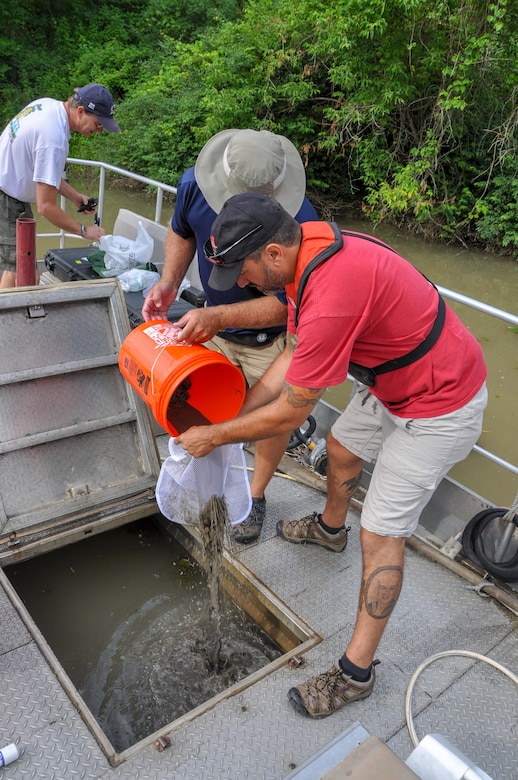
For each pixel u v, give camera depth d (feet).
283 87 38.91
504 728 6.83
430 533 9.84
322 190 43.68
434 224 39.01
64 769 6.06
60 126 11.71
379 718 6.83
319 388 5.74
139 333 7.53
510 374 22.39
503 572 8.59
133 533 10.15
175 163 43.04
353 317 5.48
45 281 14.99
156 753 6.29
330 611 8.15
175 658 8.23
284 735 6.56
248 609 8.74
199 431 6.44
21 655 7.10
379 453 7.02
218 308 7.39
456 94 35.04
